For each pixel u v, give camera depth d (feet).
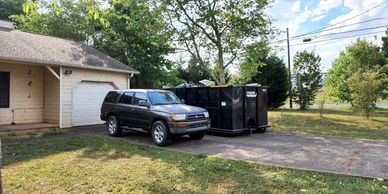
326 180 18.65
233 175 19.86
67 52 48.14
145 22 63.72
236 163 23.06
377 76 58.18
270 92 83.76
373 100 55.52
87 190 17.30
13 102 44.11
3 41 41.34
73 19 75.41
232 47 64.18
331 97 90.33
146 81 76.13
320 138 35.86
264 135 38.91
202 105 40.75
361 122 53.72
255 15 60.70
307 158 24.75
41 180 19.17
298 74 81.76
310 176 19.51
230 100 37.76
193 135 35.35
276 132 41.81
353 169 21.08
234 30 61.36
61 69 43.86
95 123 49.65
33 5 18.03
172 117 30.42
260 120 40.86
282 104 86.79
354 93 58.90
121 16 69.87
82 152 27.63
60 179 19.35
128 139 35.50
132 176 19.86
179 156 25.79
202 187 17.57
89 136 37.37
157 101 33.99
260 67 81.46
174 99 36.01
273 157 25.26
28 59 38.24
